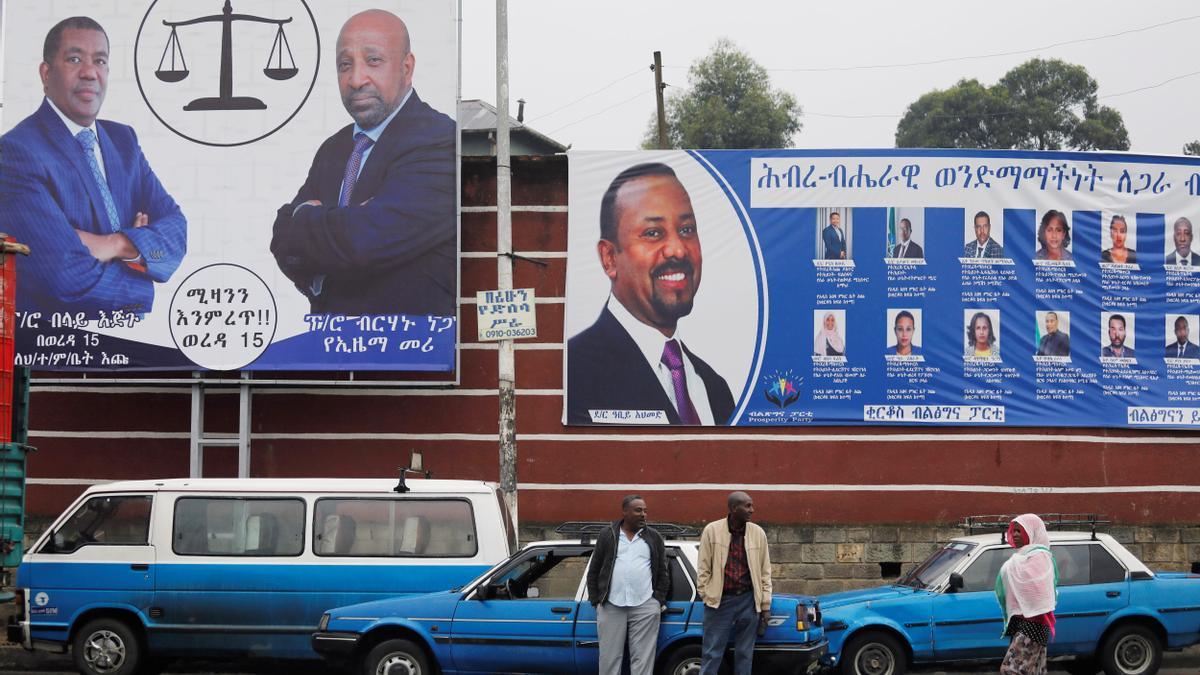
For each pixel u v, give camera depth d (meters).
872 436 18.06
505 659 11.71
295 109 17.66
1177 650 13.82
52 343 17.55
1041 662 10.74
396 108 17.59
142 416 18.41
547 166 18.45
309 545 13.16
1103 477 18.09
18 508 12.38
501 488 15.27
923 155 18.14
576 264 18.23
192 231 17.59
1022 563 10.88
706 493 18.05
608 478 18.16
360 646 12.04
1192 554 18.03
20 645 15.03
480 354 18.38
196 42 17.81
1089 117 55.16
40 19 17.97
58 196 17.73
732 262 18.14
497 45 16.16
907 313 18.08
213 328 17.48
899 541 17.88
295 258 17.52
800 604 11.55
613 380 18.17
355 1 17.75
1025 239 18.14
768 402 18.06
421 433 18.30
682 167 18.23
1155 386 18.19
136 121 17.77
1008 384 18.06
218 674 14.25
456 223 17.45
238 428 18.34
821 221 18.14
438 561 13.05
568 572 11.90
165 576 13.16
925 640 13.12
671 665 11.39
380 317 17.41
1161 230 18.28
